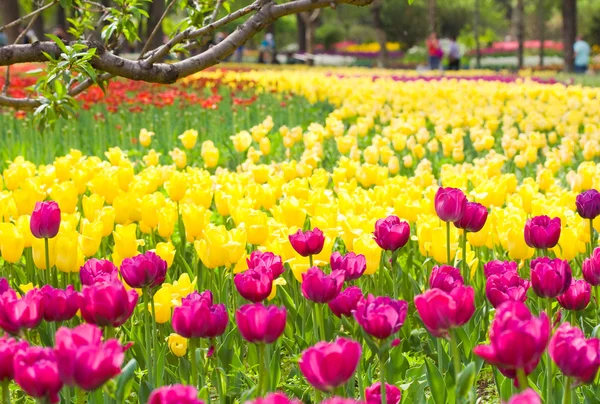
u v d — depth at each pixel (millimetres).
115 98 13984
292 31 79438
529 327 2146
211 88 19609
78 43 4434
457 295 2529
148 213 4992
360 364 3562
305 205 5281
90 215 5164
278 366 3650
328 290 3137
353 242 4195
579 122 12367
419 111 14734
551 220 3922
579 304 3260
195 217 4711
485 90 17125
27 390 2125
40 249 4168
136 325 4320
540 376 3557
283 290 4543
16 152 10680
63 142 11945
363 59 67875
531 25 81062
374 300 2707
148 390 3502
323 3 4438
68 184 5344
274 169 7457
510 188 6227
